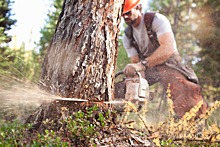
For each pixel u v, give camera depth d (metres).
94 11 3.02
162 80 5.30
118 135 2.90
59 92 2.98
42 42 13.48
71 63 2.98
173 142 3.14
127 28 5.77
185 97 5.20
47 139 2.46
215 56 15.45
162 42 5.39
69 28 3.05
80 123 2.78
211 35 15.44
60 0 13.42
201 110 5.10
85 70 2.97
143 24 5.55
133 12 5.52
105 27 3.04
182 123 3.35
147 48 5.60
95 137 2.74
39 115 3.04
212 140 3.08
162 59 5.30
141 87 4.11
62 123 2.77
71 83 2.97
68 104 2.96
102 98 3.01
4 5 11.75
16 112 3.56
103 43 3.03
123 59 8.89
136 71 4.54
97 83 3.00
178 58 5.39
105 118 2.97
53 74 3.06
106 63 3.03
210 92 14.84
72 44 3.00
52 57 3.11
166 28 5.48
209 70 15.24
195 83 5.36
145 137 3.04
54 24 13.56
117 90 4.30
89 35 2.99
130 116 4.09
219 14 15.70
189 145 3.07
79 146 2.64
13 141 2.51
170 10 16.67
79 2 3.06
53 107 2.98
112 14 3.07
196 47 16.66
